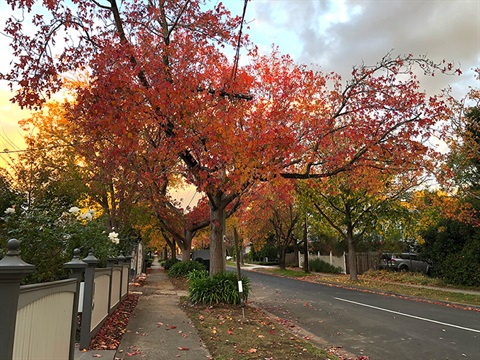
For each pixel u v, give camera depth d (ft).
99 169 60.70
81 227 29.19
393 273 82.33
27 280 23.38
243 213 110.73
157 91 31.32
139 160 48.85
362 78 42.22
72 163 56.59
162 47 34.45
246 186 40.70
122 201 62.28
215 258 45.44
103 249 31.22
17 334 10.59
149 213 76.54
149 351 22.29
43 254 24.48
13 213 26.50
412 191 73.05
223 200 45.16
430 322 35.96
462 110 56.29
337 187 70.33
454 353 25.21
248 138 36.65
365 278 82.17
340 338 29.48
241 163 35.47
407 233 80.07
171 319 32.14
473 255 63.62
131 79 31.40
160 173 47.52
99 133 33.27
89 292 22.65
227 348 23.43
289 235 120.67
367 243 105.19
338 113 43.65
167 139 38.24
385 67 41.81
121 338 25.12
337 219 83.71
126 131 31.63
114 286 33.88
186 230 88.28
